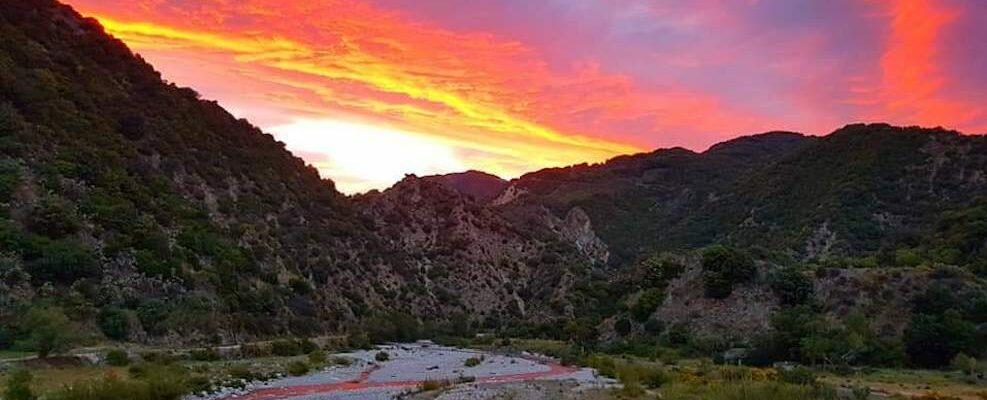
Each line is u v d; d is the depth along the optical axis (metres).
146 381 35.84
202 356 56.97
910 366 66.75
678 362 74.25
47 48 95.50
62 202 67.81
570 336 106.31
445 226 179.00
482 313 150.12
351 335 94.38
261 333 79.38
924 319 69.88
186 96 122.81
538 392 44.38
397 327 112.38
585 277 157.62
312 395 42.00
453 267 162.38
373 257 137.12
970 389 52.34
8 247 57.84
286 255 105.75
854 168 151.50
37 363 42.56
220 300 76.81
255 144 132.62
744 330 84.19
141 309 62.75
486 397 41.38
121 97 100.44
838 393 44.16
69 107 85.19
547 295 154.62
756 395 40.38
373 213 172.88
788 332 73.50
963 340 66.19
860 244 124.62
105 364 46.72
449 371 63.91
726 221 174.12
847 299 80.62
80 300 58.00
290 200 125.56
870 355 68.12
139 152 93.25
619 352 86.50
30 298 54.88
